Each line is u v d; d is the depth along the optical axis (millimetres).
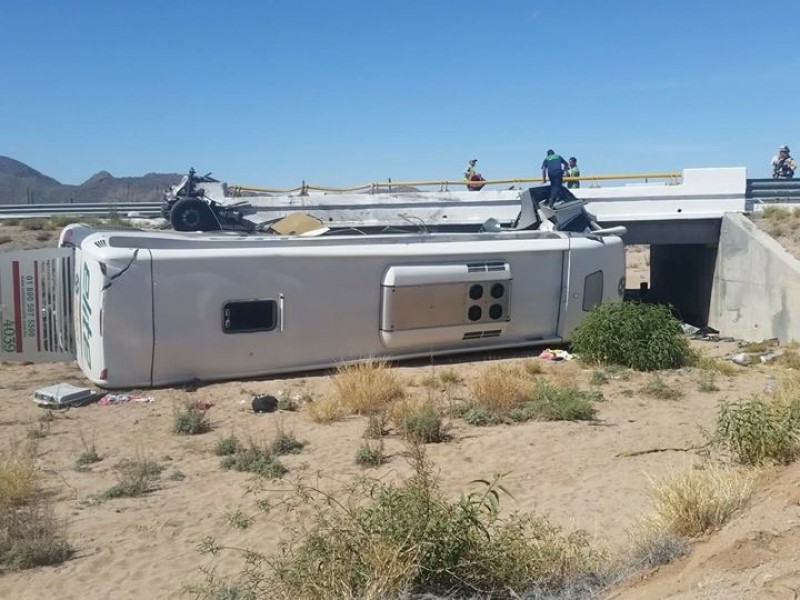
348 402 13945
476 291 18406
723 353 21812
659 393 14617
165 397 15180
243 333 16406
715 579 5176
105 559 7859
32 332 17922
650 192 28203
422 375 16594
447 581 5996
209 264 16078
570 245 19625
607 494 9188
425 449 10969
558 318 19594
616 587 5895
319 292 17016
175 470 10727
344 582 5707
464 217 28000
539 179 28812
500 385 13859
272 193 28891
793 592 4629
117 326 15445
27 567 7758
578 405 13031
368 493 8062
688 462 9938
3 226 30453
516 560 6211
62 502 9523
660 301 33719
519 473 10234
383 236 18391
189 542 8234
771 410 10203
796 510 5891
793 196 28500
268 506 8281
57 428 13039
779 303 24219
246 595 6371
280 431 11781
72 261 17656
